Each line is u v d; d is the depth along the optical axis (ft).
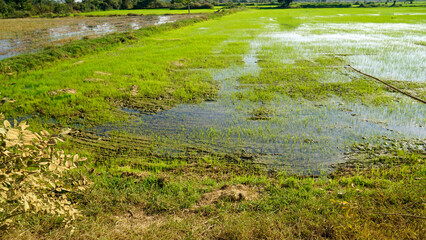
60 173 8.61
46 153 8.00
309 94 31.65
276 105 28.78
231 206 12.98
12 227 9.88
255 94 32.07
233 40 72.08
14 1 189.16
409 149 19.88
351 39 70.44
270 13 190.29
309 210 12.45
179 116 26.61
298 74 39.55
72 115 26.81
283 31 89.25
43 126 24.44
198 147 20.77
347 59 48.21
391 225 10.71
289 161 18.84
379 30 88.63
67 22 143.43
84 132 23.36
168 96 31.96
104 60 49.93
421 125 23.63
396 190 13.67
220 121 25.35
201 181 15.85
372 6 279.90
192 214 12.53
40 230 10.95
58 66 46.19
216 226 11.54
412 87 33.35
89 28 113.91
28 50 62.95
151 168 17.95
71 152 19.84
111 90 33.35
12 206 10.93
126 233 11.18
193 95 32.12
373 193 13.70
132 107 28.94
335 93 31.78
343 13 182.29
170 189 14.43
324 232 11.06
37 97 31.07
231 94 32.19
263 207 12.87
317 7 276.21
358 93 31.55
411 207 12.31
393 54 51.62
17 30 106.73
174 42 70.33
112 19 162.20
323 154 19.60
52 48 55.01
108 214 12.31
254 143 21.24
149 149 20.57
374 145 20.53
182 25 108.37
